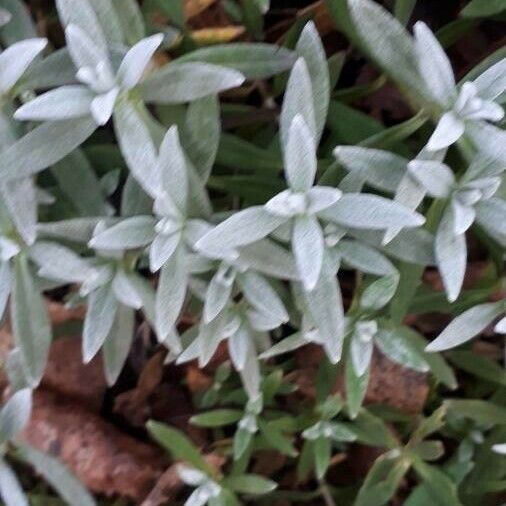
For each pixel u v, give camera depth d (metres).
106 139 0.24
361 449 0.27
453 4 0.25
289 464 0.27
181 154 0.18
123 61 0.17
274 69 0.19
